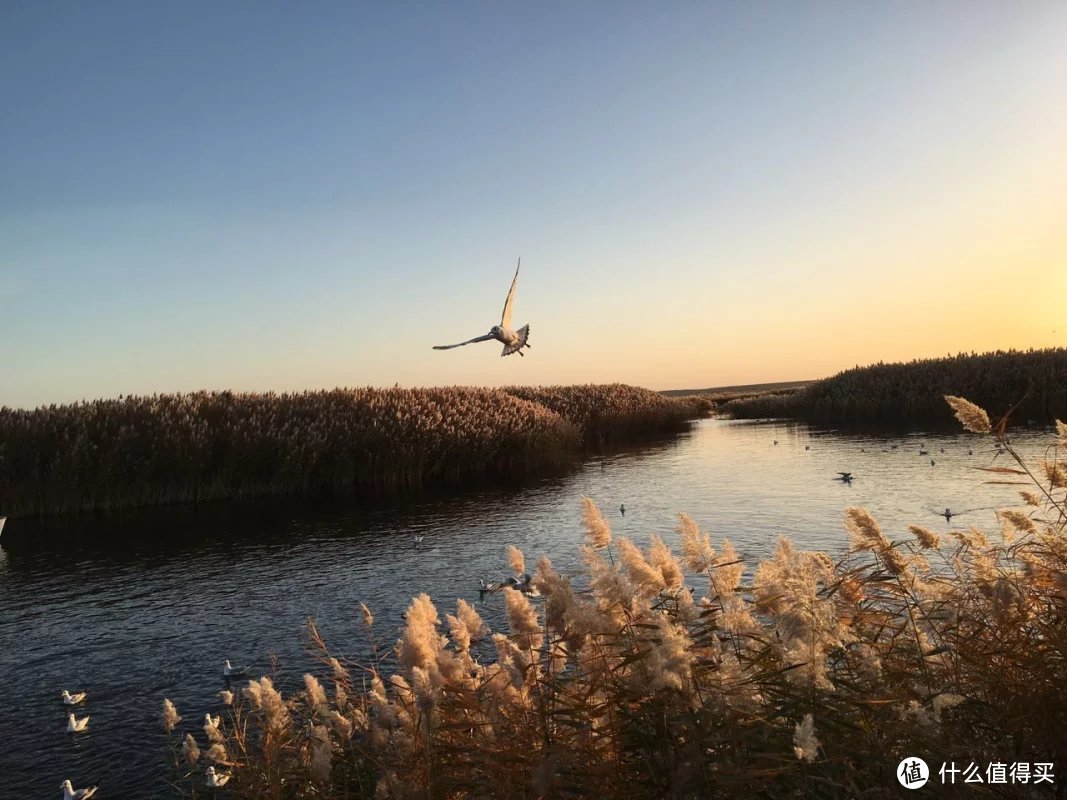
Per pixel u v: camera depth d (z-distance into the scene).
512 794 3.00
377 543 14.66
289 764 3.94
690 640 3.24
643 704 2.99
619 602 3.16
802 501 15.91
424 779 3.18
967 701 3.23
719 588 3.56
